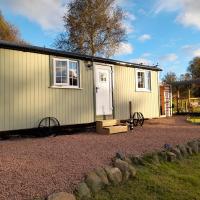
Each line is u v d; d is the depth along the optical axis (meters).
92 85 13.21
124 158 7.29
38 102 11.09
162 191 6.10
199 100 27.05
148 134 11.28
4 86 10.18
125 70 15.12
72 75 12.37
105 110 13.80
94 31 34.59
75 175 5.96
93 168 6.41
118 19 35.72
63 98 11.94
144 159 7.66
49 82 11.48
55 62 11.70
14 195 4.98
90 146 8.73
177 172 7.36
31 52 10.95
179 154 8.44
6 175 5.83
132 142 9.46
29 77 10.88
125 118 14.93
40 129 11.05
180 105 25.56
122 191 5.91
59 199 4.92
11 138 10.48
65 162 6.84
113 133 11.51
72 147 8.56
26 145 8.90
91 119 13.07
